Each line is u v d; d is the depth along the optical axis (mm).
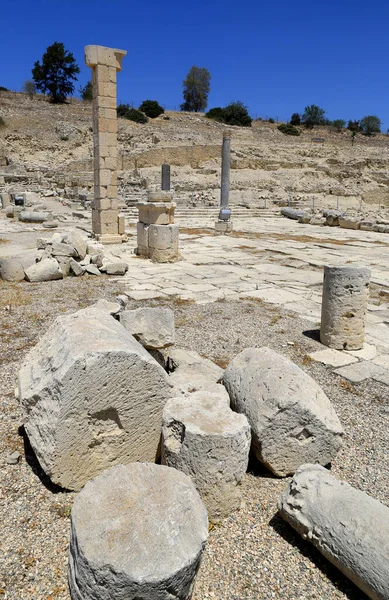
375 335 7609
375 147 68812
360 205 42812
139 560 2449
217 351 6535
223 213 20812
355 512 3002
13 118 52500
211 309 8695
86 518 2674
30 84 69625
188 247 16953
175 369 5242
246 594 2838
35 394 3541
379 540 2811
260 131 69812
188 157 47656
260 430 3715
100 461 3605
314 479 3324
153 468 3070
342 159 55219
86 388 3357
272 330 7566
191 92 85625
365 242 19625
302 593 2871
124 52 15328
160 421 3762
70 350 3463
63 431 3348
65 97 70250
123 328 4324
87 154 48750
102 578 2414
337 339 6789
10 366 5750
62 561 2992
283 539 3281
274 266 13523
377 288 11320
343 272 6613
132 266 12844
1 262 10734
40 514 3361
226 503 3408
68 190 35688
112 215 16797
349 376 5895
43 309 8305
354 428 4668
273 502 3623
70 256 11570
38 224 23203
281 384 3900
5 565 2936
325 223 27328
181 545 2561
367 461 4129
